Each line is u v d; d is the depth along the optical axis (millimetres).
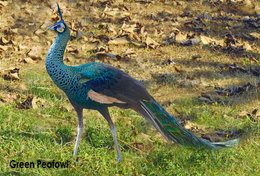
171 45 14914
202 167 8867
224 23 16672
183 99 11805
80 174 8445
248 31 16141
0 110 10312
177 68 13328
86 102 8523
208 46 14961
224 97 12008
